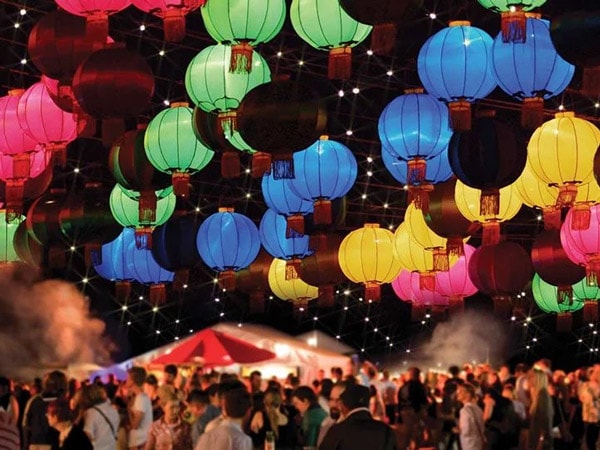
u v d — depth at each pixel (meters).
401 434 14.80
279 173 9.90
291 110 9.61
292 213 12.50
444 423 14.98
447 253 12.98
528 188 12.19
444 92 10.52
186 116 11.40
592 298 14.92
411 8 8.68
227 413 7.54
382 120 11.43
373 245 14.02
